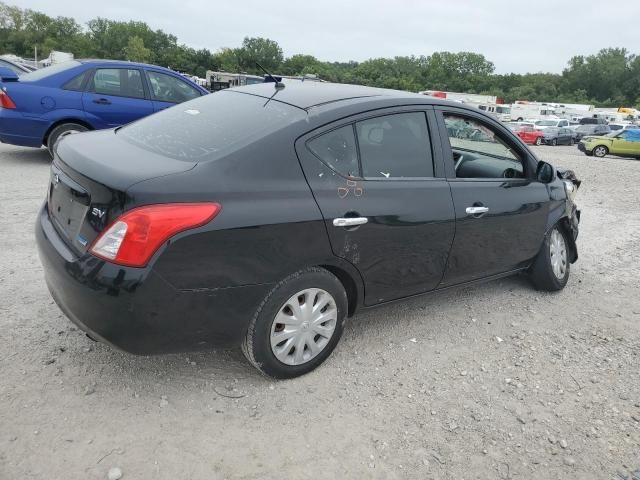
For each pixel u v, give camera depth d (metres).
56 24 112.12
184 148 2.95
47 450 2.51
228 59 104.69
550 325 4.27
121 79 8.56
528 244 4.44
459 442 2.84
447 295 4.66
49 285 2.87
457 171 3.97
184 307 2.63
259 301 2.87
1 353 3.18
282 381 3.19
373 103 3.39
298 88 3.66
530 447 2.86
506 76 137.88
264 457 2.61
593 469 2.74
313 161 3.03
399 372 3.42
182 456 2.56
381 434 2.85
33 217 5.64
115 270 2.47
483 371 3.52
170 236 2.51
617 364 3.74
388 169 3.39
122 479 2.39
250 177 2.80
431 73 133.25
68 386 2.96
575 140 36.94
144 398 2.94
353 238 3.14
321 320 3.19
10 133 7.83
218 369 3.26
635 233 7.46
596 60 134.25
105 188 2.53
